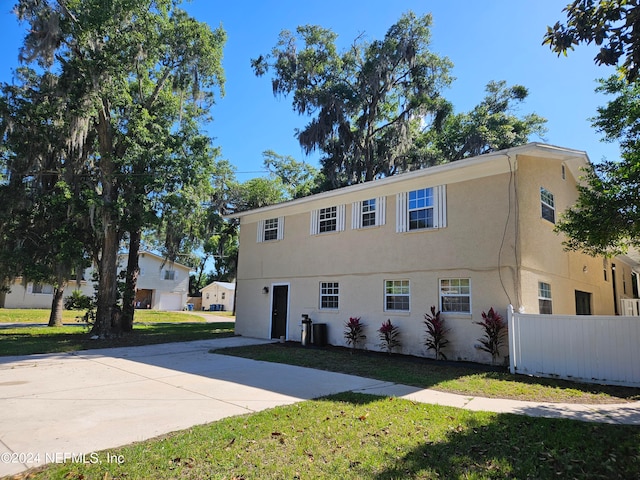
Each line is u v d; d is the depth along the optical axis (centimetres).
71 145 1530
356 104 2520
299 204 1628
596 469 401
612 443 468
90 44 1452
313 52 2512
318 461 413
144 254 4266
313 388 763
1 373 890
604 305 1734
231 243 3734
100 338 1559
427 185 1246
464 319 1109
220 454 426
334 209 1511
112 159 1525
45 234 1573
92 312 1739
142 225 1545
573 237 771
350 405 629
